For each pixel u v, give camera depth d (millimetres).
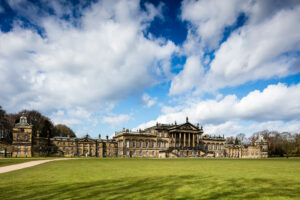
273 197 14688
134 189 17109
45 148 109312
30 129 103375
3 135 119688
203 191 16422
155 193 15711
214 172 29344
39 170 32281
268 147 164750
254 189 17266
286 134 179125
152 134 127125
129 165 42562
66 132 162000
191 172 29234
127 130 125938
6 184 19812
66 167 37375
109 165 42312
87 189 17188
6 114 123562
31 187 18234
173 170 32031
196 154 127125
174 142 131000
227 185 18875
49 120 143375
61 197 14633
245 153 151875
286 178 23578
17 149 100562
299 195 15273
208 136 149750
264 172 29672
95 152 117875
